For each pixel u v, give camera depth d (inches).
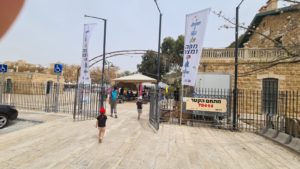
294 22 332.8
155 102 494.0
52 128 431.5
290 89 708.0
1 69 689.6
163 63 1782.7
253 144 366.3
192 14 482.0
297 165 264.5
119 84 1301.7
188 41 485.7
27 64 2364.7
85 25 587.8
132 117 624.4
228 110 518.3
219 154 303.3
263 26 798.5
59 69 634.8
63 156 270.5
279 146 354.9
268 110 709.3
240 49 737.0
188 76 483.2
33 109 681.0
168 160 271.0
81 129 428.8
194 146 341.1
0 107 435.5
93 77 2417.6
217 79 613.0
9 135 370.9
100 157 272.1
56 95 645.3
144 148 319.3
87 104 617.0
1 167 229.8
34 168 229.9
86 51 586.9
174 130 461.4
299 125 358.0
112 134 400.5
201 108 521.3
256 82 732.0
